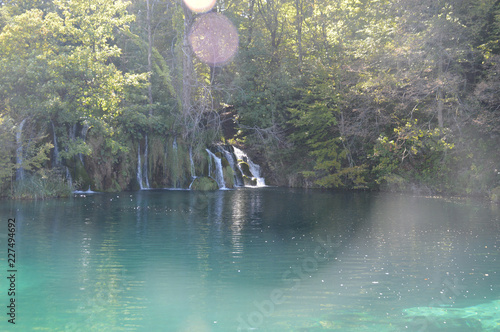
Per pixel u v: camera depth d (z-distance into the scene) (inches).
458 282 352.5
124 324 264.4
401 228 612.1
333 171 1513.3
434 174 1289.4
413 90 1277.1
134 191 1248.2
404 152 1307.8
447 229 602.9
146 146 1376.7
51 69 1082.1
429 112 1264.8
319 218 714.2
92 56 1166.3
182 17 1545.3
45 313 281.3
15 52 1127.6
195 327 260.4
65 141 1145.4
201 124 1547.7
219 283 350.3
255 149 1648.6
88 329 255.4
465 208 866.8
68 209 807.7
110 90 1188.5
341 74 1456.7
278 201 1000.2
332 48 1651.1
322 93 1449.3
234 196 1122.0
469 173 1198.3
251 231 589.6
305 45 1814.7
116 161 1282.0
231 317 277.3
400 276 370.0
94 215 734.5
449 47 1214.9
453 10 1196.5
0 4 1417.3
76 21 1229.1
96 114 1214.3
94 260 425.1
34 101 1093.1
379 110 1363.2
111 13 1240.8
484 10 1173.7
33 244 499.8
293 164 1593.3
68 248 478.9
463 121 1215.6
